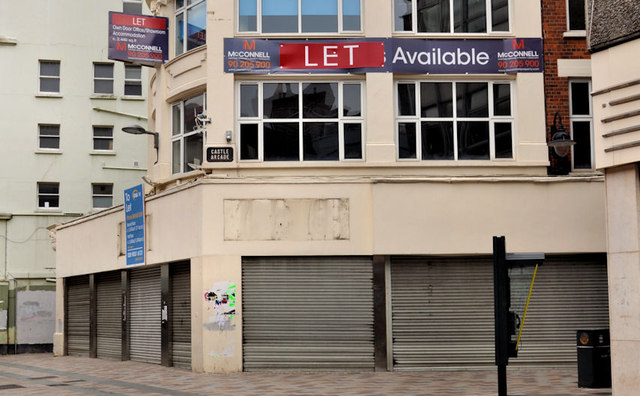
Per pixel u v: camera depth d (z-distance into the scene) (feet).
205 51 66.59
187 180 68.90
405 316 61.36
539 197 61.98
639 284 41.78
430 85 64.54
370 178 61.82
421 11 64.85
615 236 43.34
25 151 110.93
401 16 64.85
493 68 64.03
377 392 47.83
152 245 70.28
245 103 64.39
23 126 111.24
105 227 80.38
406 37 64.23
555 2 64.85
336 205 61.87
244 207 61.98
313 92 64.39
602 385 48.42
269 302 61.52
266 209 61.93
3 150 110.11
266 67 63.72
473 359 61.36
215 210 61.93
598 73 44.50
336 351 61.00
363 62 63.41
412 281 61.77
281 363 61.05
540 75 64.03
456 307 61.72
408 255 61.87
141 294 74.43
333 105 64.23
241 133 64.08
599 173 62.85
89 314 85.51
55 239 96.27
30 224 109.91
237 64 63.62
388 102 63.36
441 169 63.21
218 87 63.77
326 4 64.64
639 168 42.42
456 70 63.87
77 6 114.62
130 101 115.24
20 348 107.34
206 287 61.41
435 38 64.18
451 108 64.34
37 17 113.09
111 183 113.60
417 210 61.52
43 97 112.16
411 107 64.34
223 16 64.39
